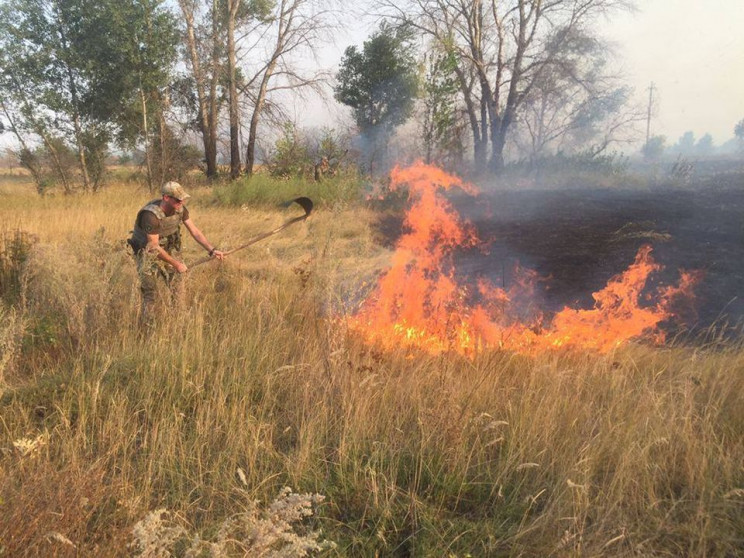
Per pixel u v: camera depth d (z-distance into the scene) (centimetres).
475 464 289
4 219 975
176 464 289
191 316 461
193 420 331
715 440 288
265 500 262
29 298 496
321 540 241
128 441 303
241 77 2308
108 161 2119
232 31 2170
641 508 252
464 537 243
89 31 1767
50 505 224
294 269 582
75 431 316
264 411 341
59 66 1762
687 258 686
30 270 517
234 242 842
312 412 330
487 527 247
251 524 205
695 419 310
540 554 230
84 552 214
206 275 611
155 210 486
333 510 262
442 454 287
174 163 1950
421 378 368
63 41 1764
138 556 194
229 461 290
